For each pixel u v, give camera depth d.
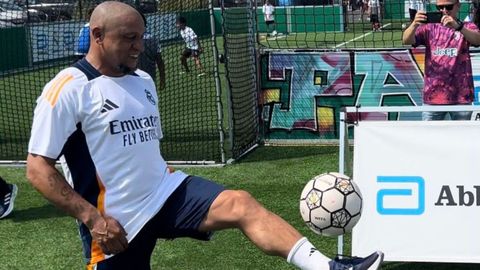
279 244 3.10
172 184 3.38
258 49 9.04
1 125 11.56
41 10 17.28
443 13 6.39
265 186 7.12
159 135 3.49
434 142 4.39
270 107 9.09
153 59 8.59
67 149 3.23
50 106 3.11
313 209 3.53
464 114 6.49
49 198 3.11
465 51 6.44
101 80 3.23
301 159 8.23
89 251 3.35
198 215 3.31
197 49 13.52
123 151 3.23
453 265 4.91
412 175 4.43
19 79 15.41
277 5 21.75
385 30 16.59
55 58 16.58
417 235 4.44
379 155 4.46
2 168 8.29
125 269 3.38
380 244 4.47
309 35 19.84
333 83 8.91
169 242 5.55
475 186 4.38
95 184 3.24
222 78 13.23
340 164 4.54
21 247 5.57
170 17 12.16
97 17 3.20
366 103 8.88
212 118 10.12
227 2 12.00
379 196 4.47
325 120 8.98
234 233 5.71
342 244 4.66
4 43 17.00
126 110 3.25
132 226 3.28
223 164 8.04
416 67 8.67
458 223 4.41
